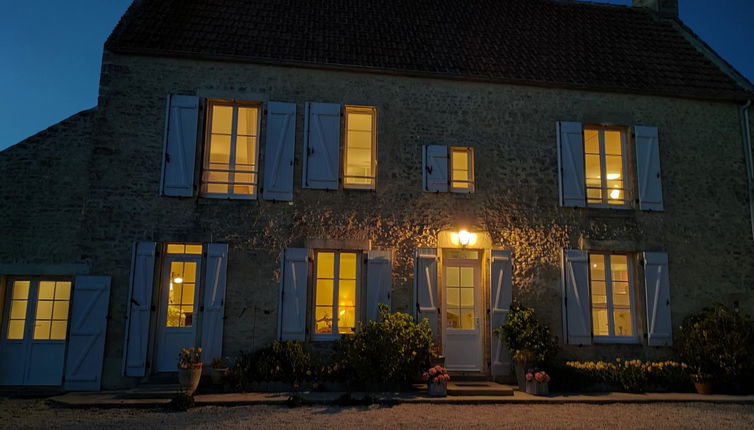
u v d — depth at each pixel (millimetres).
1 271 8070
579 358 9062
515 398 7781
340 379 8141
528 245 9289
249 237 8648
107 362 8102
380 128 9250
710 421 6867
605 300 9516
